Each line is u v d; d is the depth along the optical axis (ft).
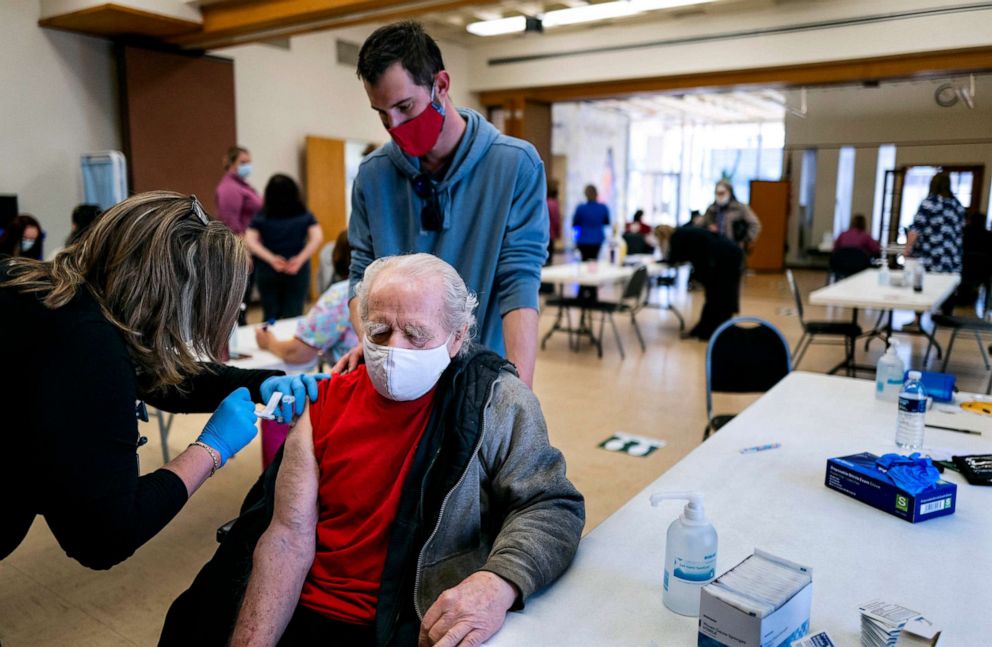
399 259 4.12
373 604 3.94
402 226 5.55
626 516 4.63
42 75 20.12
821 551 4.17
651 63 28.12
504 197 5.20
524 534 3.77
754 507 4.77
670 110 46.39
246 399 4.30
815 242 39.78
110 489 3.29
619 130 49.42
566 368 18.19
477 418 4.02
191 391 4.70
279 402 4.29
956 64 22.99
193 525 9.15
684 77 28.32
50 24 19.79
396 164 5.37
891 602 3.62
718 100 41.60
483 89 32.99
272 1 18.48
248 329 11.02
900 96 27.53
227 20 19.66
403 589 3.83
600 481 10.75
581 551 4.17
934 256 20.71
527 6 26.43
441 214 5.28
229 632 4.00
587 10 23.31
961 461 5.41
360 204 5.75
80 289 3.45
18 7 19.44
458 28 29.96
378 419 4.11
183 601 4.15
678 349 20.62
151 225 3.47
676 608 3.54
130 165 21.56
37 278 3.45
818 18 24.41
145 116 21.70
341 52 28.73
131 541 3.42
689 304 29.81
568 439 12.72
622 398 15.42
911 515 4.55
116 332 3.44
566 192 43.73
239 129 25.58
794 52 25.03
